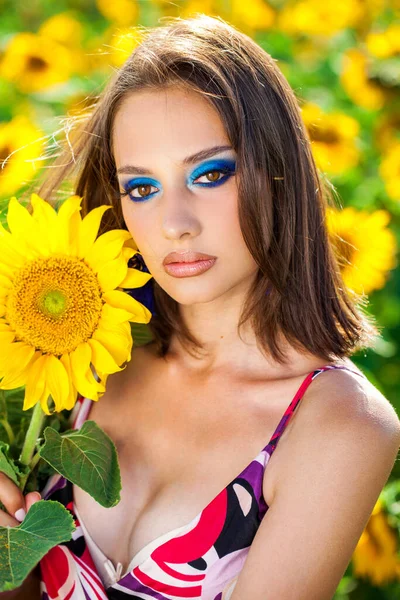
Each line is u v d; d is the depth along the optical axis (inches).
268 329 76.0
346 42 160.2
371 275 123.9
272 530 67.9
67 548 76.2
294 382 74.2
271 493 71.0
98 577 74.8
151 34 74.6
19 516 73.6
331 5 155.9
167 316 80.6
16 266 72.0
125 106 71.6
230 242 71.1
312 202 77.0
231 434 74.5
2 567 64.2
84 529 76.7
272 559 67.0
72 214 71.9
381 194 140.6
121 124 72.1
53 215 71.9
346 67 147.2
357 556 108.2
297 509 67.8
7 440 82.8
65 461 70.0
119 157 73.0
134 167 71.2
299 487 68.3
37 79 149.9
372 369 132.1
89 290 71.5
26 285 71.6
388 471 70.6
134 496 76.3
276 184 73.6
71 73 154.5
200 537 71.5
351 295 92.3
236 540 71.4
